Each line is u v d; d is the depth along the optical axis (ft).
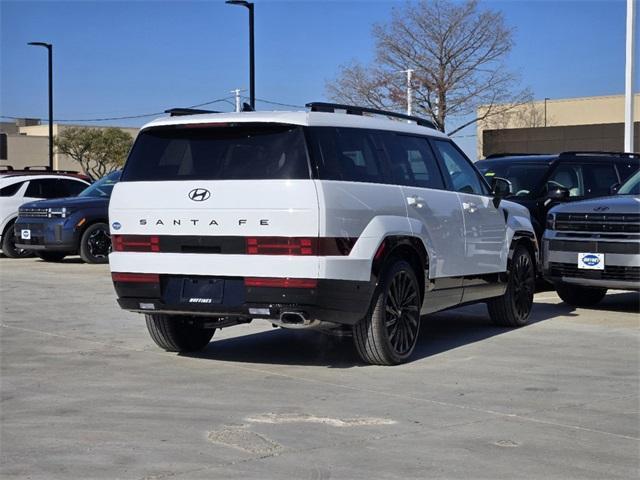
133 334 30.63
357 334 24.32
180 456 16.79
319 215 21.97
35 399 21.27
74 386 22.63
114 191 24.52
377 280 23.56
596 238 33.68
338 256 22.38
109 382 23.08
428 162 27.20
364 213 23.27
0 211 62.80
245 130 23.24
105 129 209.05
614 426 18.99
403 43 152.15
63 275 50.39
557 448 17.39
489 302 31.63
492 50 152.46
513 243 31.30
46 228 56.59
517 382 23.07
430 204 26.20
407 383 22.86
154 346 28.35
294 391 21.99
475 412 20.04
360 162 23.97
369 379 23.35
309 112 23.35
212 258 22.85
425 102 153.48
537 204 42.11
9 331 31.14
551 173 43.57
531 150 157.28
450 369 24.67
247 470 15.97
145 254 23.85
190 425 18.93
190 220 23.16
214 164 23.24
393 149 25.53
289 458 16.67
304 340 29.48
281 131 22.81
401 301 25.07
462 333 30.86
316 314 22.29
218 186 22.84
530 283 32.76
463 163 29.30
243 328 32.04
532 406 20.61
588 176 44.45
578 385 22.77
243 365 25.27
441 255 26.63
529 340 29.45
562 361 25.88
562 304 38.52
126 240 24.17
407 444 17.58
